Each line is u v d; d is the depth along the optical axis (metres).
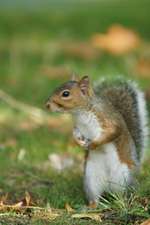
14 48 22.44
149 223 8.39
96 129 10.12
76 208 9.62
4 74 19.48
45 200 10.05
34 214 9.02
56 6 32.31
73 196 10.33
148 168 10.95
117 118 10.17
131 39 21.86
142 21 25.58
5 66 20.44
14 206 9.30
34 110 15.52
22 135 13.70
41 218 8.84
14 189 10.70
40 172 11.66
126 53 21.47
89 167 10.19
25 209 9.31
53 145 13.12
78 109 10.22
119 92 11.03
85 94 10.22
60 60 21.06
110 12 27.61
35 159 12.37
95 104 10.18
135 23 25.30
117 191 9.91
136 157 10.26
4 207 9.30
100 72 18.78
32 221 8.66
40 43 23.08
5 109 15.71
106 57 21.22
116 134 10.05
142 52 21.36
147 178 9.82
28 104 16.19
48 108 10.31
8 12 29.33
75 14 27.89
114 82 11.23
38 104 16.22
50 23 26.39
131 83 11.22
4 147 12.85
